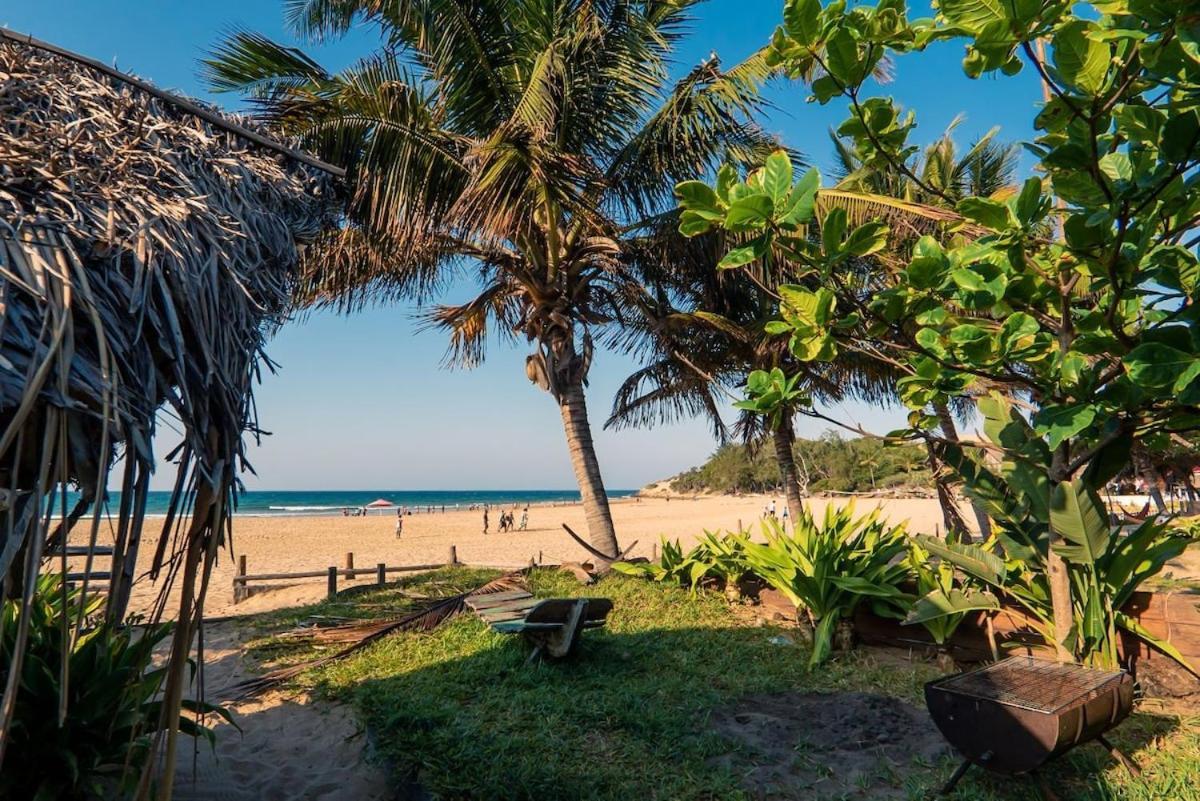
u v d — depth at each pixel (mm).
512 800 3504
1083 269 3148
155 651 6773
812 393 11250
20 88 2400
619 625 7250
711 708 4867
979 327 3639
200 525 2158
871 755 4090
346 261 9992
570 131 9453
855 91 2850
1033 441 5055
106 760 3262
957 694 3488
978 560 5465
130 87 3039
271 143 3180
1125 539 4809
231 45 8680
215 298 2211
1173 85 2297
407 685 5371
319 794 3822
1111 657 4652
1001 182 15484
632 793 3625
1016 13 2100
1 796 2996
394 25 9219
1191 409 3283
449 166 8961
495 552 21078
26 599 1468
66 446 1585
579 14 8977
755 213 2748
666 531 30000
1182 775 3646
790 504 11297
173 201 2332
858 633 6395
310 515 66312
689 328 10531
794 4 2568
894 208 7707
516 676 5523
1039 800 3484
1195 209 2686
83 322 1783
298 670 5934
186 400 1925
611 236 9547
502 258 10109
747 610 7758
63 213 1938
